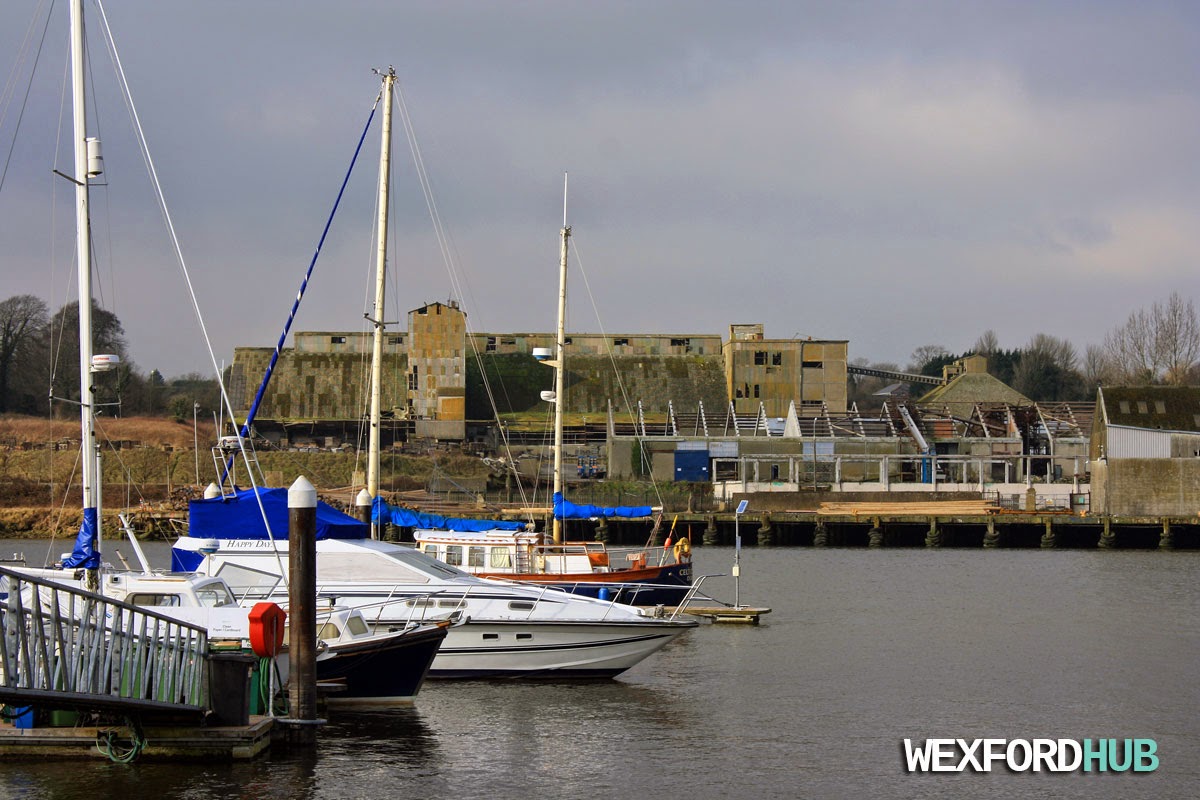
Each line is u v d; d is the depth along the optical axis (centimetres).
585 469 11419
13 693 1820
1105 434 9669
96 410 3091
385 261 4516
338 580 3219
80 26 2983
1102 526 9050
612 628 3219
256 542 3253
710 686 3297
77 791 2180
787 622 4638
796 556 8062
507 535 4606
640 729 2775
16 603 1872
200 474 10375
